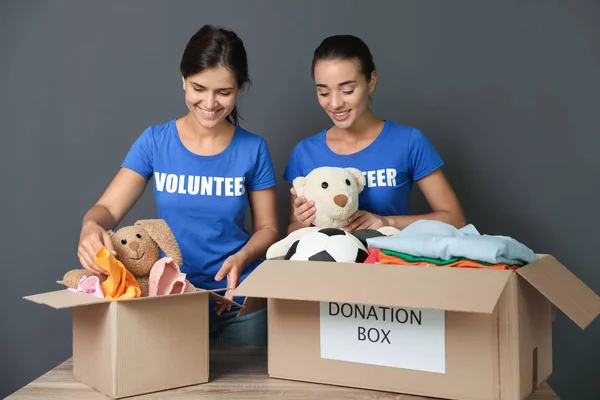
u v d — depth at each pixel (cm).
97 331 116
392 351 112
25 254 240
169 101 237
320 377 119
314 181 168
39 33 238
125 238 124
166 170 168
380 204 181
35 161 239
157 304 116
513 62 230
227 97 157
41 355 239
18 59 239
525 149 232
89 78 238
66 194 239
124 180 169
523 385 105
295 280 114
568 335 232
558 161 231
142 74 238
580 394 232
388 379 113
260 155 171
